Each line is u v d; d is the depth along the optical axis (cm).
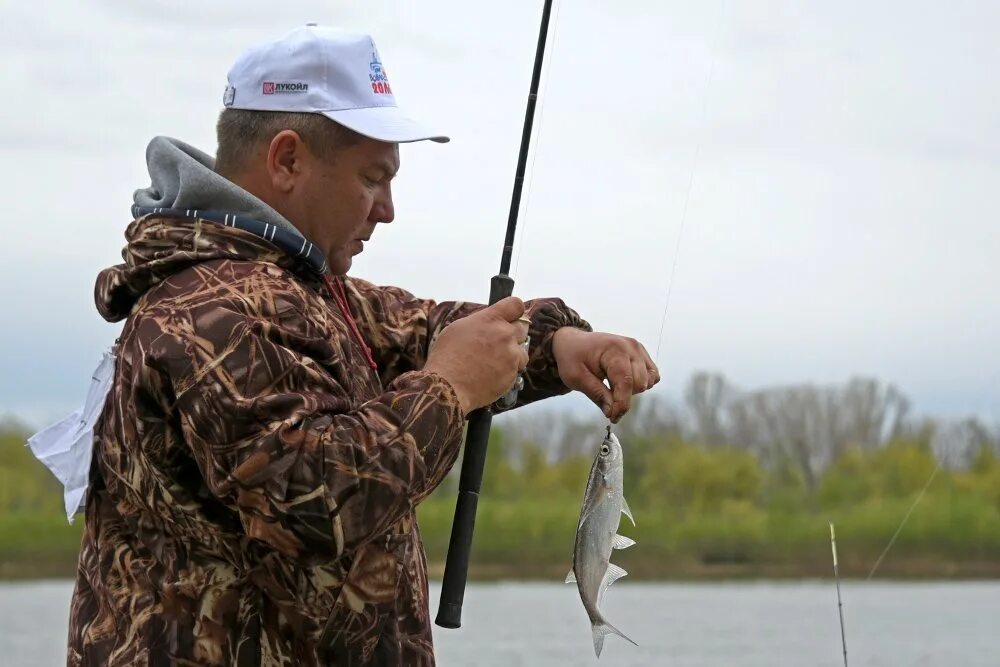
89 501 246
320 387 224
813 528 1661
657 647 997
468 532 272
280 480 211
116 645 231
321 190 249
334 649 230
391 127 248
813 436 1706
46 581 1706
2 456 1708
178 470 224
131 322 231
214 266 230
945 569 1238
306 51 249
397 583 235
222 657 226
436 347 239
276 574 226
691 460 1845
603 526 304
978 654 931
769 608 1252
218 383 214
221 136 254
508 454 2002
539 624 1172
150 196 249
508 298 245
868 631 1052
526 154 300
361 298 290
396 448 218
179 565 229
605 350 288
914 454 1216
